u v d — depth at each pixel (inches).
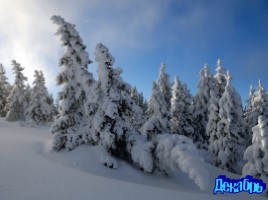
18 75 1936.5
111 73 671.1
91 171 573.3
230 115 1054.4
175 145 561.9
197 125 1391.5
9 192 285.0
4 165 415.5
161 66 1460.4
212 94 1121.4
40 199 276.2
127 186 405.4
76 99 735.1
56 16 762.8
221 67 1355.8
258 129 691.4
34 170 413.4
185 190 580.4
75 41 754.8
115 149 665.0
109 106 623.8
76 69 742.5
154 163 617.3
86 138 682.8
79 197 305.4
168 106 1406.3
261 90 1296.8
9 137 858.8
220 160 1039.0
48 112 1873.8
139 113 685.3
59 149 691.4
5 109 1958.7
